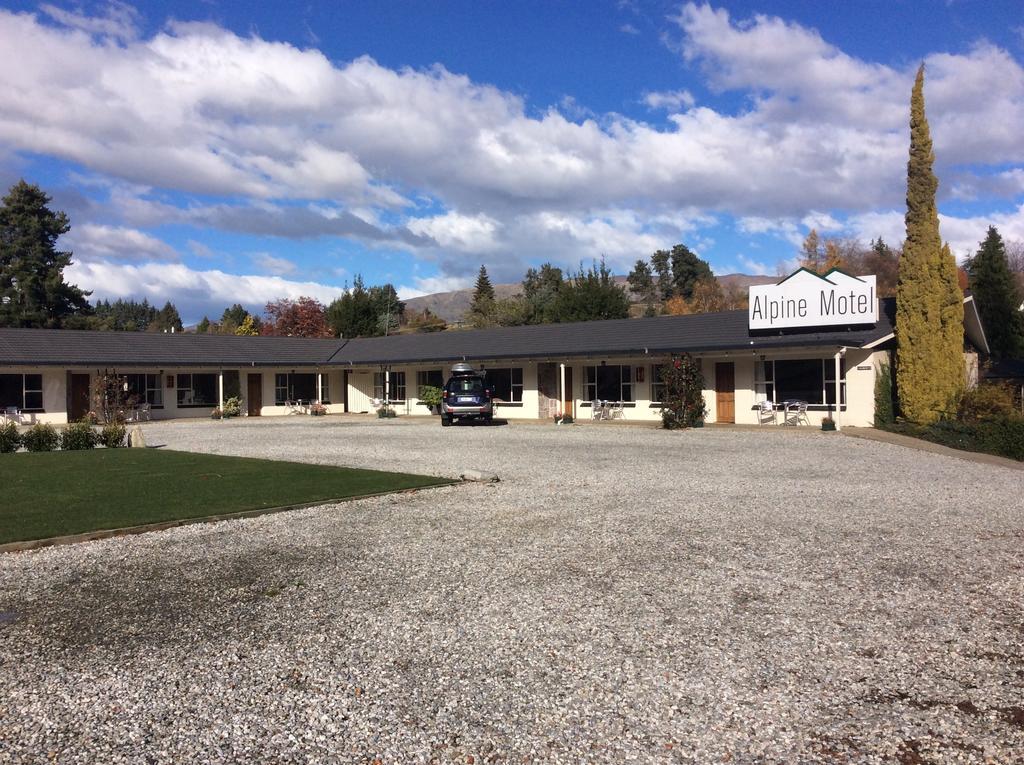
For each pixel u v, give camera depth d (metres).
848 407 23.17
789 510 10.07
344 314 55.81
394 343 38.50
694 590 6.48
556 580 6.83
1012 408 20.16
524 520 9.53
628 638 5.38
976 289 36.19
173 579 7.11
